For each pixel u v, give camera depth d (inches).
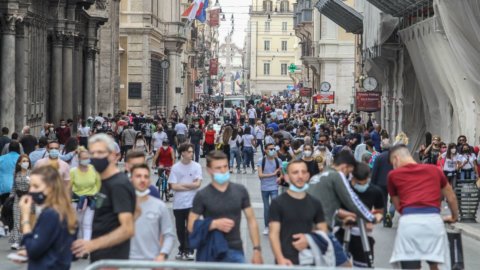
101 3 3058.6
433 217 749.3
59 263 572.4
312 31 6412.4
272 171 1341.0
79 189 899.4
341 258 686.5
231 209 690.2
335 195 742.5
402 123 2859.3
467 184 1488.7
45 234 563.5
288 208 674.8
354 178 787.4
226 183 696.4
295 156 1402.6
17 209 1134.4
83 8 2802.7
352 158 775.1
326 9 3937.0
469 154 1685.5
